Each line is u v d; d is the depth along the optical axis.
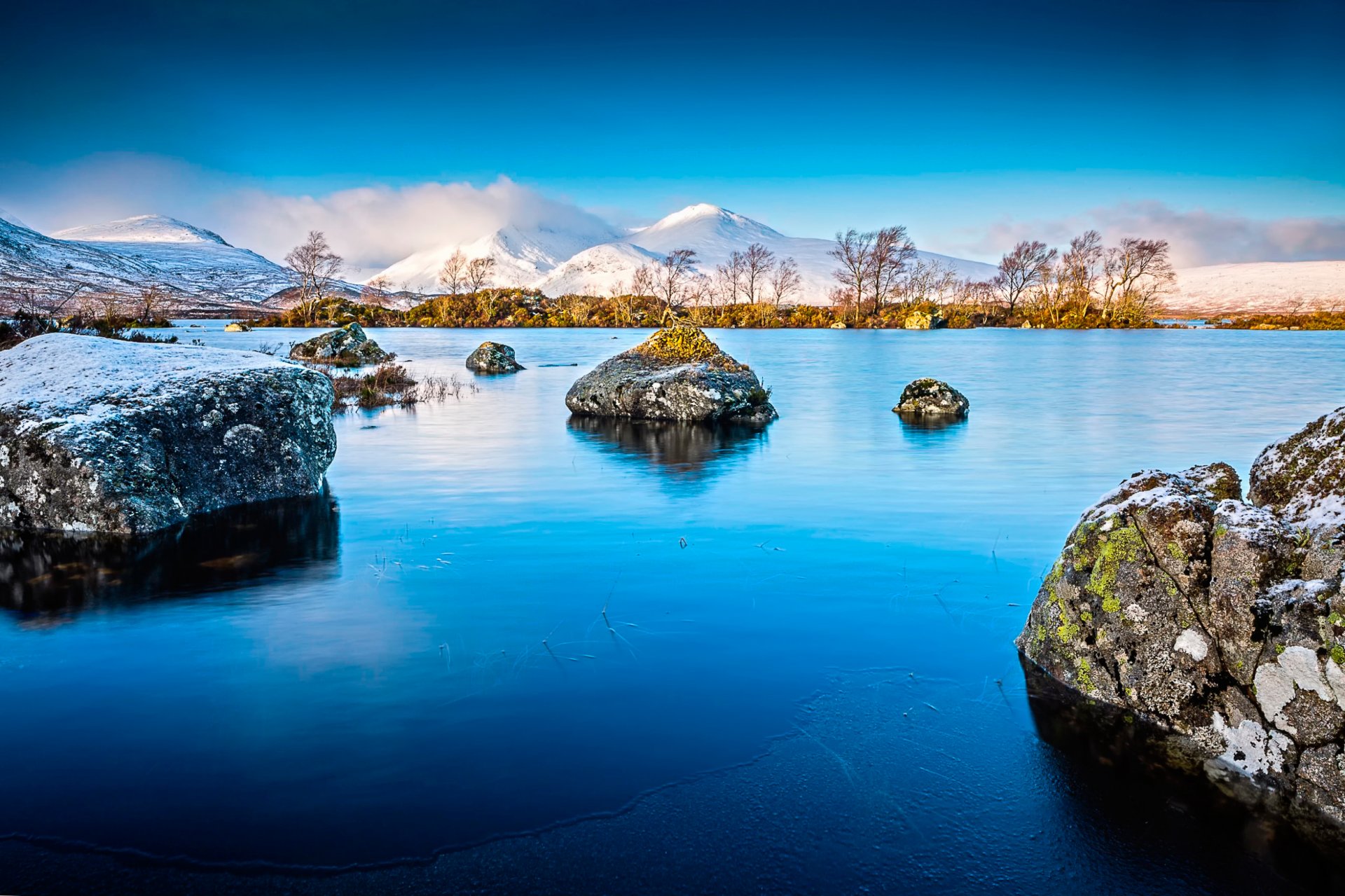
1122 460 13.84
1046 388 26.50
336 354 38.19
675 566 7.92
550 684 5.34
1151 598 5.04
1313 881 3.59
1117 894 3.51
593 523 9.67
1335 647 4.04
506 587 7.32
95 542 8.99
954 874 3.60
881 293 102.62
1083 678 5.26
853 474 12.68
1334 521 4.61
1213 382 28.00
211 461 10.62
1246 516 4.82
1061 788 4.25
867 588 7.27
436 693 5.23
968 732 4.78
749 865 3.63
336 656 5.85
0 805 4.09
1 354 11.35
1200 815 4.05
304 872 3.58
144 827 3.90
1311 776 4.10
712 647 5.94
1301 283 197.88
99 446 9.34
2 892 3.47
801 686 5.32
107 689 5.38
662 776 4.30
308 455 11.70
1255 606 4.52
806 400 23.77
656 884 3.51
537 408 22.14
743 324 93.75
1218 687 4.68
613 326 92.38
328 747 4.59
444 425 18.61
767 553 8.34
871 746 4.61
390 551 8.55
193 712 5.04
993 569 7.82
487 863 3.64
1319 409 20.56
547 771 4.34
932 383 20.56
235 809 4.04
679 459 14.14
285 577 7.72
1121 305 90.56
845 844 3.78
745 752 4.53
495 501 10.88
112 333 33.94
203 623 6.54
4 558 8.46
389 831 3.86
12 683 5.47
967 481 12.10
